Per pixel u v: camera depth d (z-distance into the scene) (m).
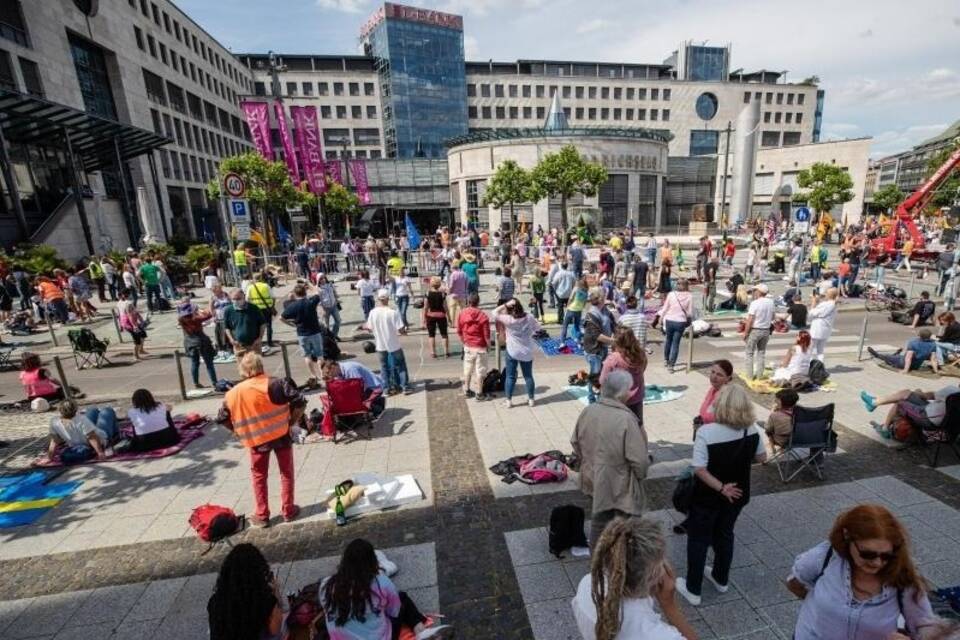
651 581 2.11
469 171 51.66
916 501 5.43
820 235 29.64
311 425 7.53
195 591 4.53
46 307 16.41
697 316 15.65
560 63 85.69
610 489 3.85
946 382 9.28
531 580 4.46
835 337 13.16
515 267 20.53
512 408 8.40
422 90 77.06
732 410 3.54
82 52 36.22
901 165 143.00
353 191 61.09
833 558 2.44
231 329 9.38
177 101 50.06
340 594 3.05
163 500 6.03
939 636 2.11
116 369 11.99
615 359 5.76
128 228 32.62
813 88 89.25
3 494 6.23
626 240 24.95
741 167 58.81
